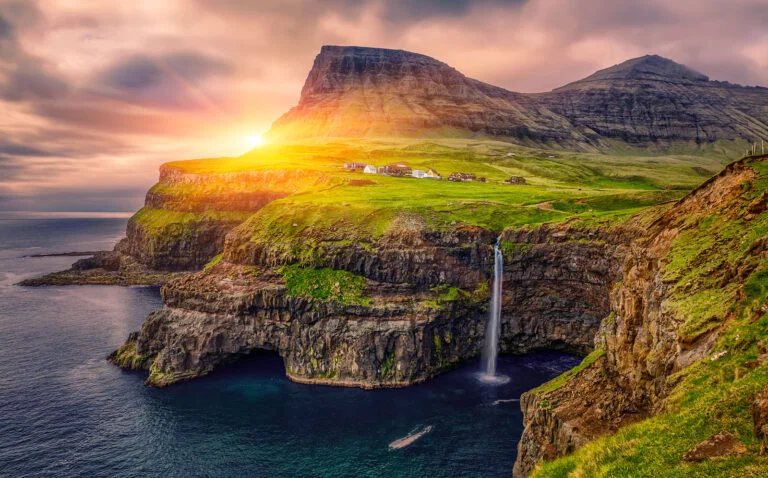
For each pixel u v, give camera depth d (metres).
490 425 87.56
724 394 27.78
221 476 74.19
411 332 110.25
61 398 100.12
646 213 105.62
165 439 84.44
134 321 155.62
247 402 99.06
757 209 46.75
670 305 44.00
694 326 38.66
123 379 110.81
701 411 27.98
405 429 86.62
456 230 126.31
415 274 120.62
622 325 57.12
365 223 132.88
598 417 49.75
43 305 175.88
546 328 121.69
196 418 92.00
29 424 89.38
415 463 76.00
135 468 76.25
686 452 25.28
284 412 94.25
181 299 124.94
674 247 52.75
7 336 138.75
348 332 111.81
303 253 127.00
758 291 35.78
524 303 123.44
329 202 152.38
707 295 41.25
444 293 119.50
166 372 110.25
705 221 52.62
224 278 128.00
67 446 82.25
